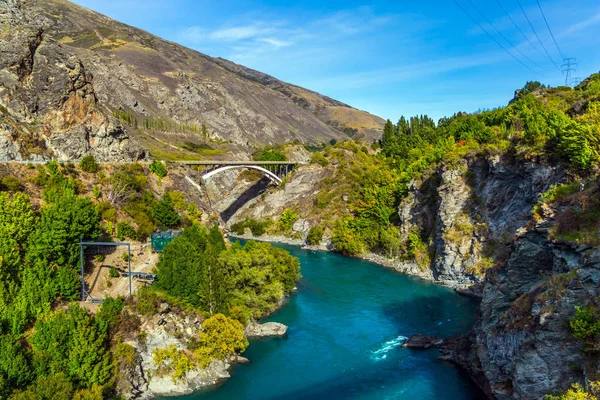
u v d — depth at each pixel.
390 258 102.94
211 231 72.75
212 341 49.88
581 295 32.53
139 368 45.34
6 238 49.59
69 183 66.50
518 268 42.75
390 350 54.41
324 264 102.44
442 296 76.75
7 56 79.12
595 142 57.56
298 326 62.59
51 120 81.38
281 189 154.88
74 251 53.16
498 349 39.50
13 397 33.78
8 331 41.00
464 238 84.88
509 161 80.81
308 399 43.66
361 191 131.25
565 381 31.86
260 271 65.62
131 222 70.25
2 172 62.09
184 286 54.00
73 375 39.81
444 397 43.31
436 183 101.56
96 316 45.66
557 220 39.25
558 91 118.62
